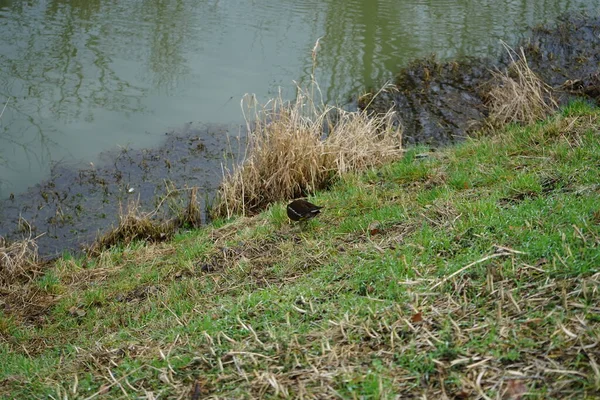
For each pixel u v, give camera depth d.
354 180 7.44
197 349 3.98
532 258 4.12
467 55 12.54
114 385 3.83
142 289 6.00
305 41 13.27
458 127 9.98
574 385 2.95
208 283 5.61
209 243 6.65
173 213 8.20
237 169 8.30
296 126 8.30
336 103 10.87
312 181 8.06
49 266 7.14
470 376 3.17
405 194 6.57
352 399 3.18
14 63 12.00
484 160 6.86
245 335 4.04
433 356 3.37
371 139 8.47
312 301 4.38
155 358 3.99
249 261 5.80
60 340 5.38
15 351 5.27
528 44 12.64
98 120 10.31
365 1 15.71
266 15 14.80
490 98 10.64
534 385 3.01
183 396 3.50
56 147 9.56
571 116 7.46
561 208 4.79
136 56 12.51
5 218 8.08
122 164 9.24
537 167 6.21
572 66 11.87
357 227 5.82
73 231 7.87
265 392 3.37
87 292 6.12
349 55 12.58
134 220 7.65
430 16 14.62
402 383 3.24
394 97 11.02
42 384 4.12
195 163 9.33
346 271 4.81
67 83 11.38
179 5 15.42
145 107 10.73
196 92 11.22
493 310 3.67
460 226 4.88
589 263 3.79
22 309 6.14
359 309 4.00
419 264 4.46
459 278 4.11
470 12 14.97
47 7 15.05
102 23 14.10
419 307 3.87
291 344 3.74
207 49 12.86
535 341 3.30
